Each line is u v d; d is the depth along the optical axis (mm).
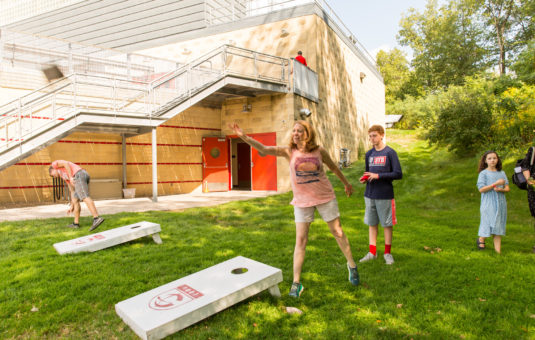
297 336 2342
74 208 5887
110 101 10961
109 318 2613
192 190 13133
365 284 3277
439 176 10586
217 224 6422
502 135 10711
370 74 21969
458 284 3219
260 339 2309
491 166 4328
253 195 11367
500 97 11398
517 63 14234
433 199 8633
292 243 4824
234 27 14062
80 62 11141
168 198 10984
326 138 14180
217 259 4082
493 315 2619
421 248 4516
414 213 7238
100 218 5660
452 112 11617
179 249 4586
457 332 2355
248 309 2754
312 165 2926
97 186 10672
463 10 35438
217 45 14344
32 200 9930
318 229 5719
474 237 5035
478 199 8125
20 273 3574
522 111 10414
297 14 13039
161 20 15719
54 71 10461
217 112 13797
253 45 13711
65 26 17438
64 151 10523
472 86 15719
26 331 2447
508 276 3400
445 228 5695
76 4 17312
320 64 13539
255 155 12875
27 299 2955
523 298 2891
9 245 4664
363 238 5074
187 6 15195
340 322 2523
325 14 14023
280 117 12016
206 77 10742
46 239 5051
